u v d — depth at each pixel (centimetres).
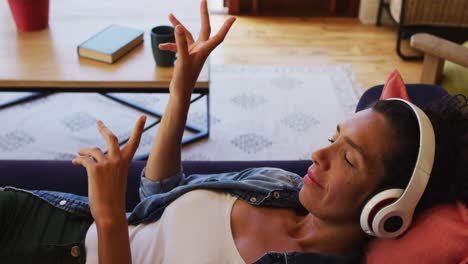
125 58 186
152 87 174
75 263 107
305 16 359
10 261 107
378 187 88
